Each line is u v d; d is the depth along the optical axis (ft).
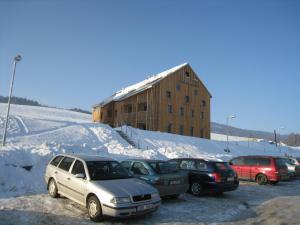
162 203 35.22
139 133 108.47
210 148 118.52
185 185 37.27
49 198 33.50
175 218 28.63
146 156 72.74
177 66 155.53
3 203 30.27
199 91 155.63
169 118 137.90
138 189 27.66
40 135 86.07
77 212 28.94
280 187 54.03
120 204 25.76
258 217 30.17
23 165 42.47
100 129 101.71
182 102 145.48
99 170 30.42
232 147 133.69
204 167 41.70
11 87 62.18
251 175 59.36
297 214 31.32
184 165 43.86
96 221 26.55
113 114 157.48
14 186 36.37
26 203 30.83
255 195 43.88
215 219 28.89
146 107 139.33
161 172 35.99
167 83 139.64
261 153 138.82
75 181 30.19
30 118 102.89
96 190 27.14
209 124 158.71
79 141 87.04
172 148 101.96
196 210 32.40
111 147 84.94
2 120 92.53
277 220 28.76
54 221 25.77
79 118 239.91
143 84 156.66
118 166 32.35
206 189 40.60
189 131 147.13
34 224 24.58
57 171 33.78
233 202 37.70
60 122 104.78
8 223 24.32
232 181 41.88
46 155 48.19
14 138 78.95
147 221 27.25
